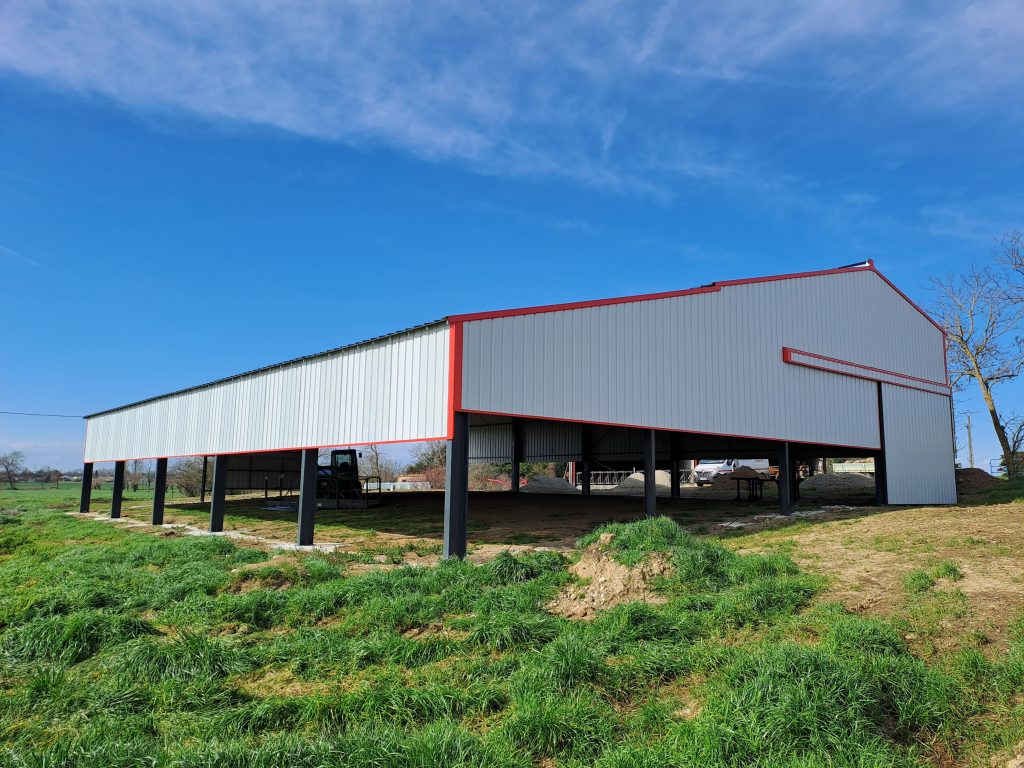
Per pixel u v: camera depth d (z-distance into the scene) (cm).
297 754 380
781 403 1772
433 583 820
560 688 485
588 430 2533
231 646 605
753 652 520
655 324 1461
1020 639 555
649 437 1445
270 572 888
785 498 1750
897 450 2173
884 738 416
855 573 818
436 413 1107
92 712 476
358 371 1305
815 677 448
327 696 480
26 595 785
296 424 1462
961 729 436
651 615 643
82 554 1216
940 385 2448
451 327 1095
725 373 1620
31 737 438
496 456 2880
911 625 602
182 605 773
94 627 632
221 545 1180
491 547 1252
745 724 406
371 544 1348
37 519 2277
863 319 2120
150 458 2102
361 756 378
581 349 1293
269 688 528
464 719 459
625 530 905
